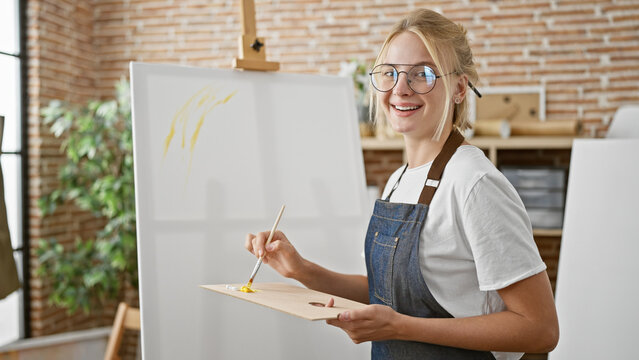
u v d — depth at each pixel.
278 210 1.75
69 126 3.56
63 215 3.79
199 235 1.61
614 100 3.50
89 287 3.53
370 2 3.79
